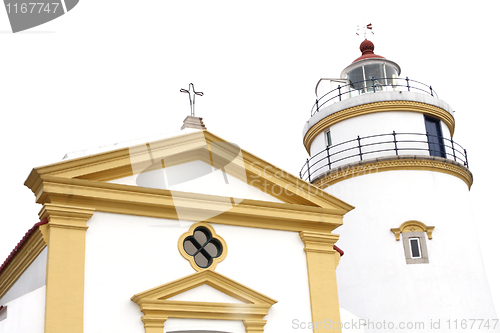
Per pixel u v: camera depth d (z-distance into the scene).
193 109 16.03
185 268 13.35
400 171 21.58
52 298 11.91
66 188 12.56
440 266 20.34
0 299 17.36
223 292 13.56
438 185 21.56
